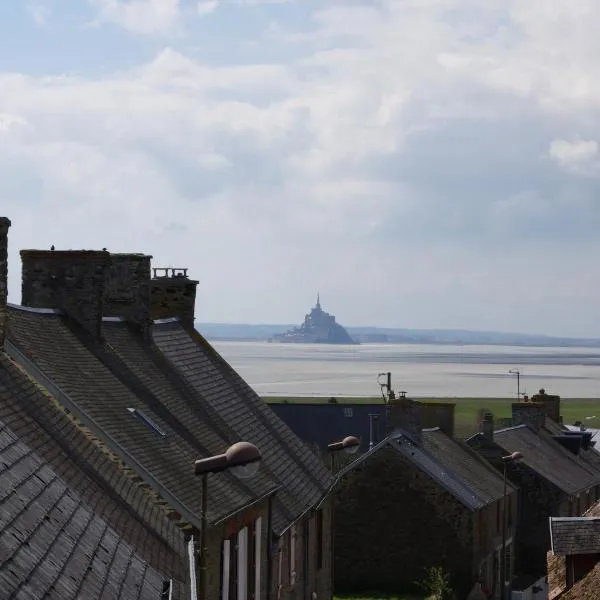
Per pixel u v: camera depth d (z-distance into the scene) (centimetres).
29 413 5297
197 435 7469
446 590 12512
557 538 8406
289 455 9631
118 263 8356
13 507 3177
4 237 5522
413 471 13475
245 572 6944
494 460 16538
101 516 4569
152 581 3828
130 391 7156
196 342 9931
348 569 13562
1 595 2586
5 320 5669
